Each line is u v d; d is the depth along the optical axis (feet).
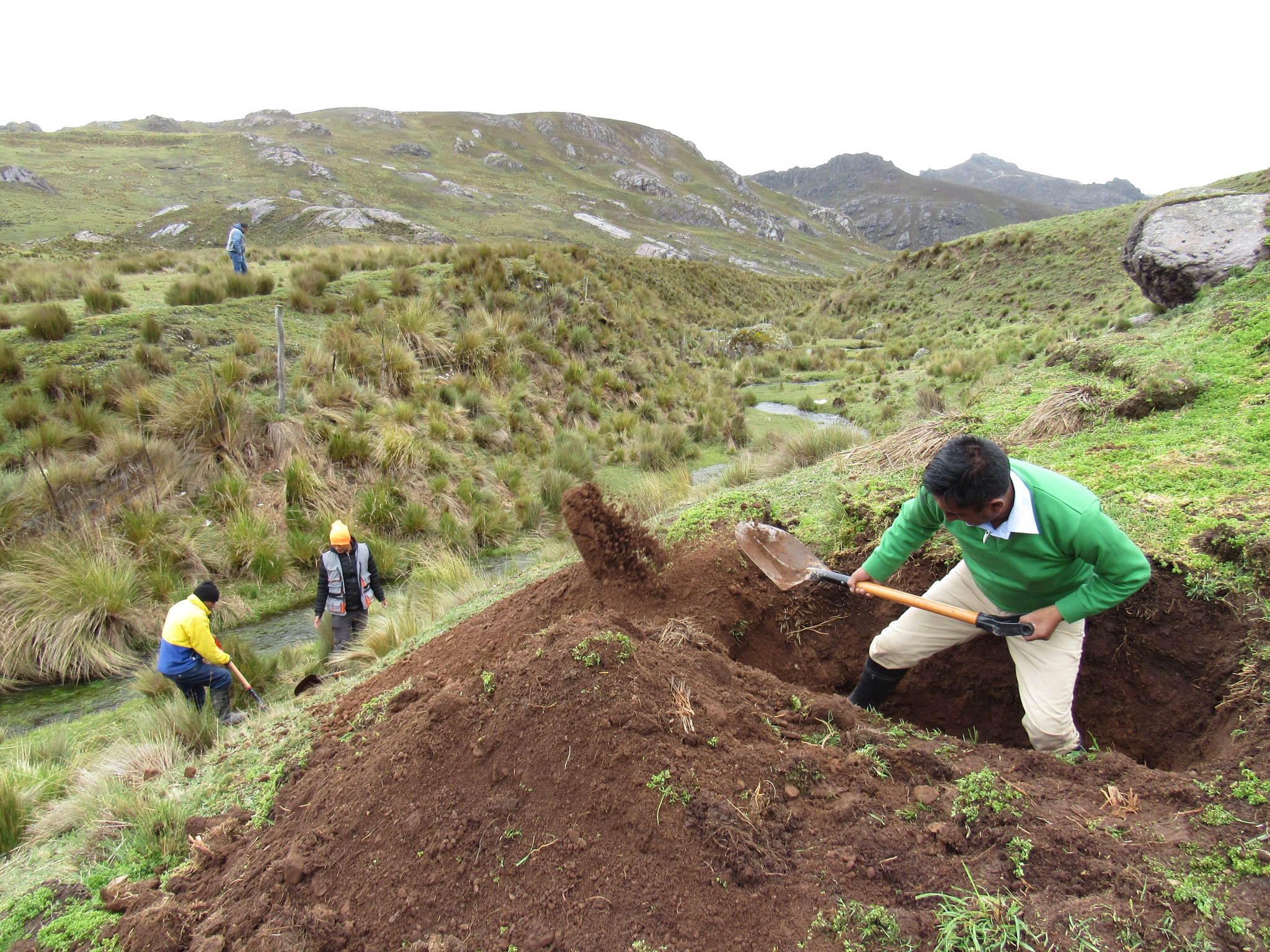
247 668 19.74
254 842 9.07
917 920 6.61
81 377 30.76
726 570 13.73
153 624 22.56
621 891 7.21
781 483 20.02
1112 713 11.00
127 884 9.03
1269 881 6.44
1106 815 7.58
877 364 66.90
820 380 66.39
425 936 7.32
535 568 21.29
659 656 9.63
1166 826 7.28
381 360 38.29
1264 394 16.31
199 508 27.27
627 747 8.17
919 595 13.10
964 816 7.57
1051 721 9.31
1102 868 6.73
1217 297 24.40
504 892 7.47
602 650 9.09
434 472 32.94
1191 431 15.64
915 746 8.86
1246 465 13.41
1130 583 8.17
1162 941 6.05
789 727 9.41
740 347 82.94
